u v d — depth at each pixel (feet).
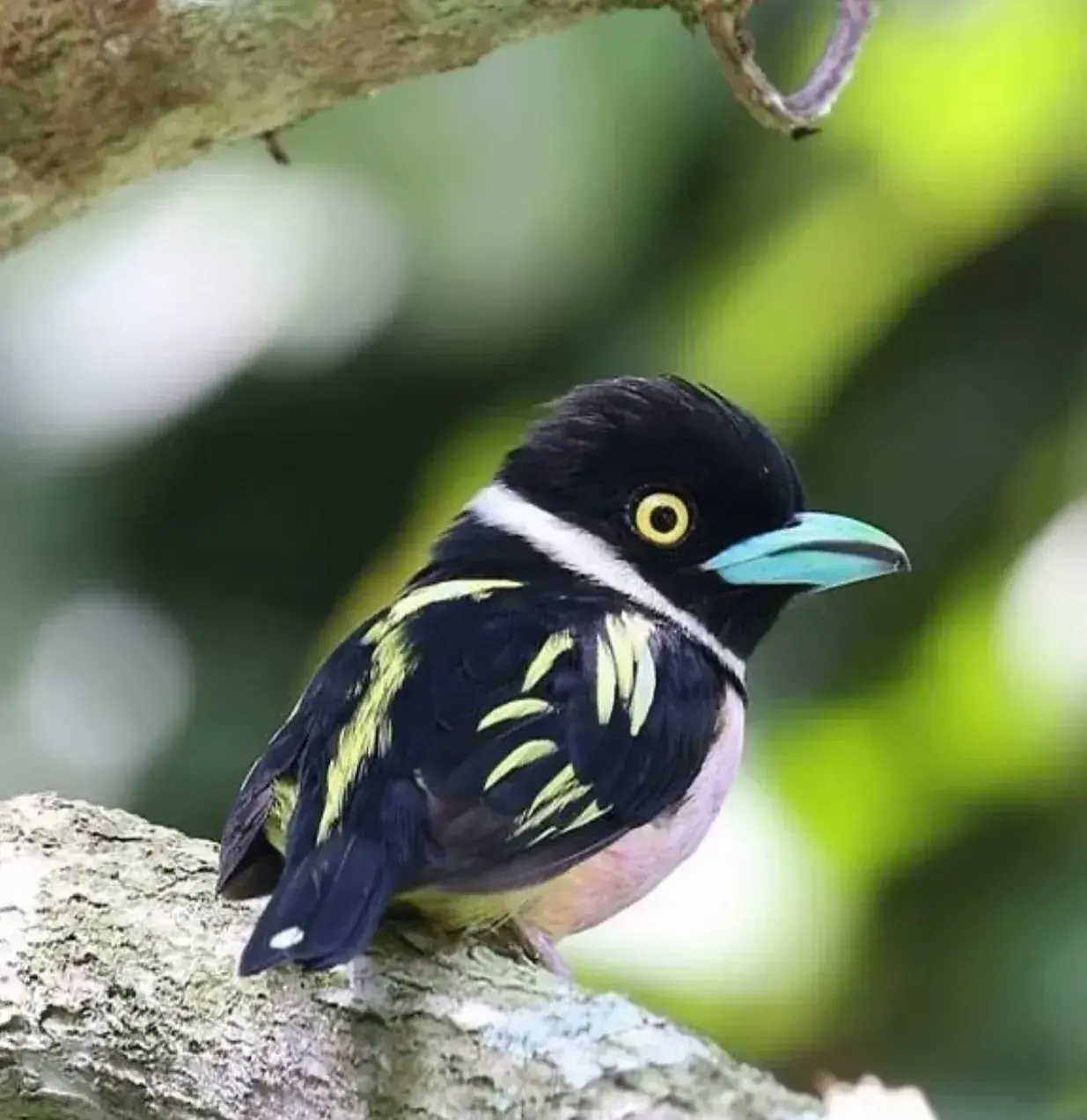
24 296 39.68
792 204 34.81
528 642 19.81
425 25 19.89
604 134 36.14
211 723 40.11
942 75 31.35
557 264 37.29
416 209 37.55
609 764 19.42
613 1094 15.69
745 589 22.36
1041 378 35.99
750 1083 15.53
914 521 36.37
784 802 35.47
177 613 40.93
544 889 20.13
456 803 18.01
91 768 39.88
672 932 34.24
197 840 20.18
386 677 19.11
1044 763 34.86
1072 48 30.68
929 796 35.35
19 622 40.06
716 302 34.81
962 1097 33.30
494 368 38.78
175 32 19.84
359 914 16.75
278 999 17.54
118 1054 18.02
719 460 21.99
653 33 35.60
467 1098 16.29
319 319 39.17
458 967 17.48
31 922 18.78
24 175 20.75
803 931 34.45
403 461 40.29
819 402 34.96
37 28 19.74
